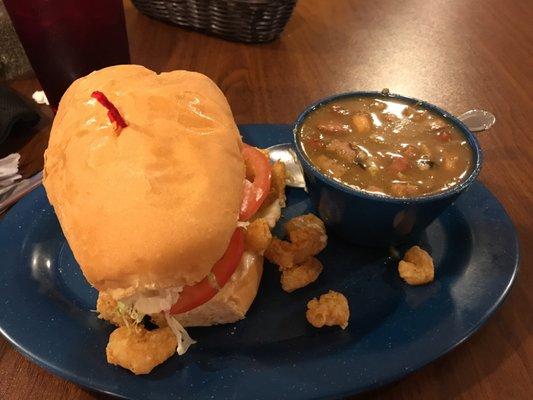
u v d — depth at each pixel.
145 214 0.21
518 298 0.25
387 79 0.44
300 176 0.33
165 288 0.21
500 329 0.24
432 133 0.27
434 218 0.26
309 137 0.27
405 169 0.25
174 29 0.51
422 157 0.26
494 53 0.48
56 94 0.38
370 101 0.30
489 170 0.34
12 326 0.23
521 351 0.23
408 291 0.25
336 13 0.55
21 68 0.44
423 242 0.28
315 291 0.26
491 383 0.22
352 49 0.49
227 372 0.21
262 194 0.27
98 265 0.21
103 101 0.22
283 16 0.47
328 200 0.26
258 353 0.22
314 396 0.20
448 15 0.55
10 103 0.36
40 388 0.22
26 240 0.28
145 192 0.21
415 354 0.21
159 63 0.46
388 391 0.22
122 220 0.21
